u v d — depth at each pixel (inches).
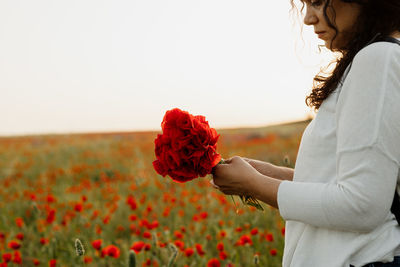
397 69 38.9
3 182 354.0
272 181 46.8
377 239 41.5
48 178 373.7
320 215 40.8
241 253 135.0
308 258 45.9
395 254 41.8
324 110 46.2
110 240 166.9
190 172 51.5
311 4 46.1
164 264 119.0
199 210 200.5
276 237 147.8
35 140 856.3
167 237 146.8
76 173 386.6
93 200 256.7
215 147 52.4
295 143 569.3
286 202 43.6
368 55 39.9
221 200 208.2
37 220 181.9
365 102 39.0
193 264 123.0
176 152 50.6
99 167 422.9
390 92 38.4
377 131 38.0
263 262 127.3
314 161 45.9
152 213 203.8
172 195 244.7
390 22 43.1
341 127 40.9
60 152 619.5
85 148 665.0
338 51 49.2
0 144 776.9
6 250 157.9
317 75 53.6
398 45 40.5
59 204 232.8
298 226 48.6
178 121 50.9
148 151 589.3
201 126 50.8
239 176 49.0
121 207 217.0
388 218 42.3
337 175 42.3
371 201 37.9
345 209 39.0
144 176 352.8
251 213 171.2
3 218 202.2
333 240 43.7
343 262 42.1
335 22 44.1
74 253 133.2
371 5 42.7
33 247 154.6
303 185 43.4
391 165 38.0
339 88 44.8
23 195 268.4
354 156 39.0
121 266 127.8
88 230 171.8
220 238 145.6
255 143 642.8
